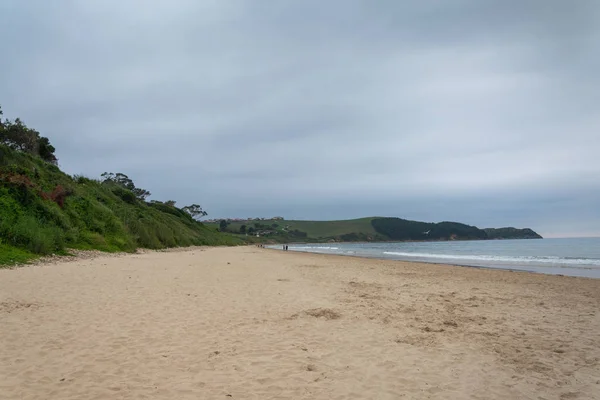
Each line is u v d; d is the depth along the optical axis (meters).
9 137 29.84
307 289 11.96
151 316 7.57
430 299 10.60
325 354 5.71
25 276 11.49
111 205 32.59
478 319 8.19
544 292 12.24
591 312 9.03
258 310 8.55
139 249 28.78
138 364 5.04
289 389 4.43
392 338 6.62
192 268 17.33
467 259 35.00
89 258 18.31
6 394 4.00
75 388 4.23
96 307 8.11
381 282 14.35
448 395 4.42
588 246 64.19
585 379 4.93
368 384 4.67
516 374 5.08
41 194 21.06
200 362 5.20
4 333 6.05
